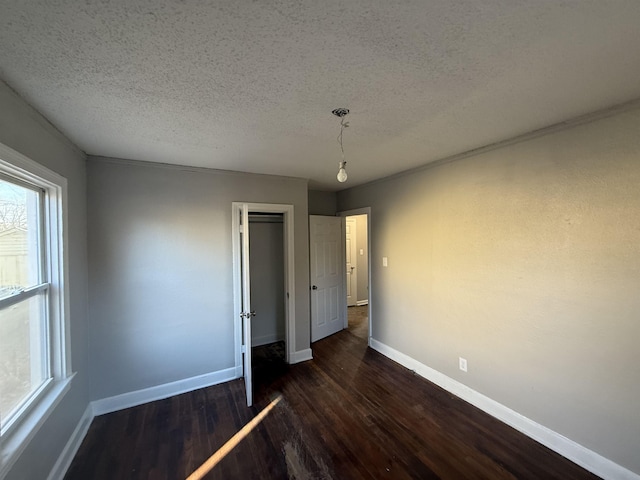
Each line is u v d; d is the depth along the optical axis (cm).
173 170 303
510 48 122
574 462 203
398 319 366
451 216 290
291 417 258
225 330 330
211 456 213
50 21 101
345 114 186
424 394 293
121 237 279
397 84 151
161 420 257
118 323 279
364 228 671
